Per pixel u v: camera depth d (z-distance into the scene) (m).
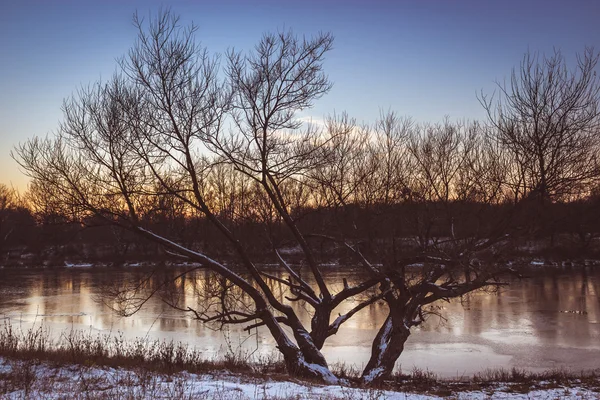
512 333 27.08
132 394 9.55
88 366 12.49
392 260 15.88
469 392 14.70
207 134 15.95
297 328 16.05
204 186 18.06
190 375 12.85
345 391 11.91
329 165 16.97
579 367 20.81
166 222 17.48
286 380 13.31
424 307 33.44
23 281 46.72
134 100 15.66
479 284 15.53
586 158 15.00
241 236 18.16
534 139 14.90
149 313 31.61
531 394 14.25
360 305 17.12
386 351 16.02
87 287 42.44
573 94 14.96
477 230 15.38
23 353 13.73
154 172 15.81
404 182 16.91
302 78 16.19
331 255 18.75
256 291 15.99
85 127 15.55
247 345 23.86
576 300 36.03
